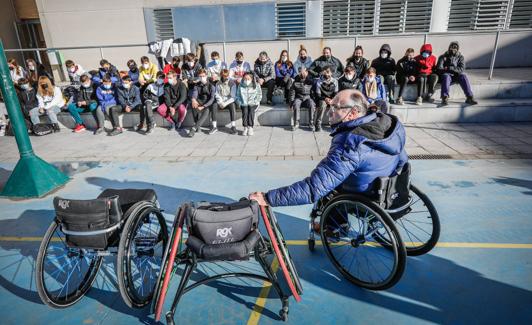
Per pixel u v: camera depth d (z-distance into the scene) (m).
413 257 3.12
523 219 3.66
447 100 7.44
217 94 7.29
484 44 9.71
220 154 6.09
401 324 2.42
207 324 2.49
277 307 2.63
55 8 10.91
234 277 2.99
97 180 5.16
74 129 8.15
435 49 9.89
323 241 2.94
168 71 7.56
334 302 2.65
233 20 10.41
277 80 8.24
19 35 13.46
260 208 2.53
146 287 2.88
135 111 7.96
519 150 5.65
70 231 2.42
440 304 2.58
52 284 2.97
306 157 5.77
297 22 10.18
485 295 2.65
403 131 2.63
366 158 2.43
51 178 4.88
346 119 2.58
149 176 5.23
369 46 10.06
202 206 2.37
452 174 4.84
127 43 11.08
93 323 2.54
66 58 11.35
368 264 3.09
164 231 2.92
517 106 7.20
